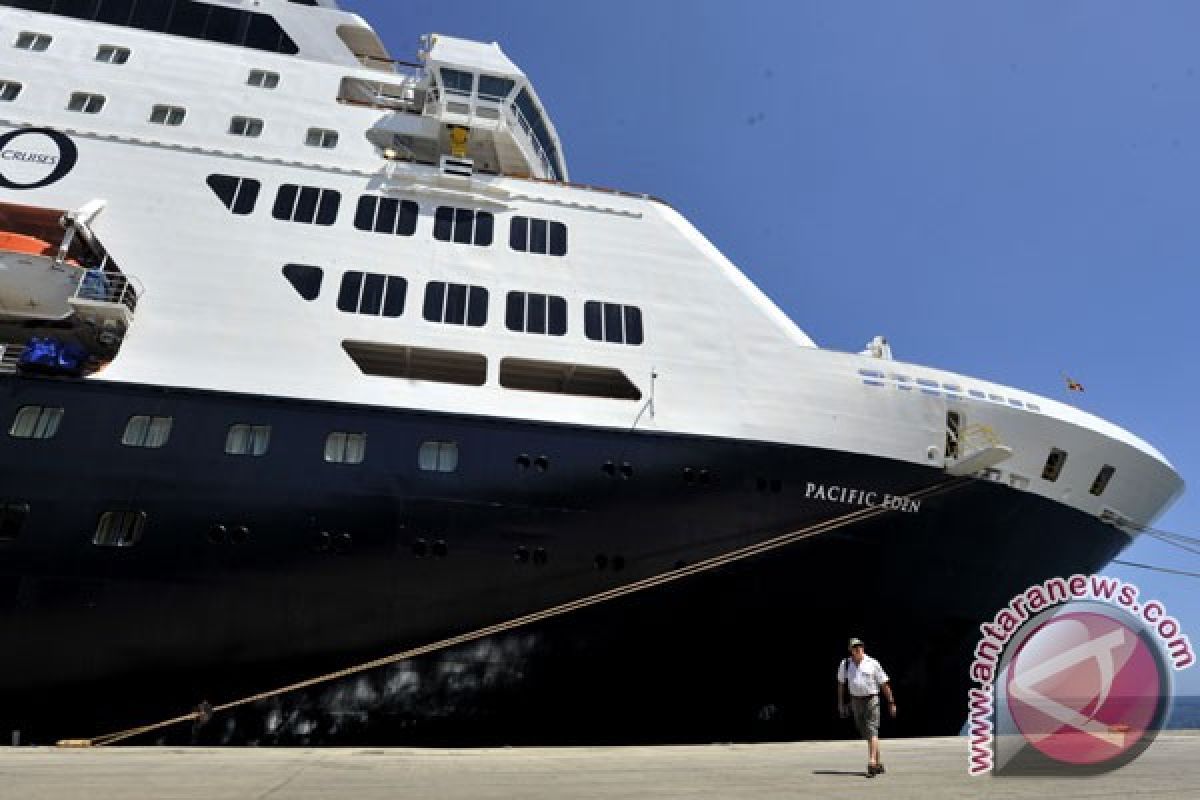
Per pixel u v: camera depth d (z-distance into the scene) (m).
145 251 15.39
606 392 17.00
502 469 14.59
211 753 11.01
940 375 17.00
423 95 20.25
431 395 14.92
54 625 12.65
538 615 14.02
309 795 6.24
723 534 14.95
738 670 14.60
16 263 14.00
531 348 15.87
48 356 13.72
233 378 14.46
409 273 16.19
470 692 13.54
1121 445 17.62
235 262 15.58
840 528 15.41
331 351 15.03
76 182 15.99
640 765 9.38
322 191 16.78
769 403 16.06
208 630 13.01
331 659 13.27
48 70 17.56
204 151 16.89
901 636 15.59
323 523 13.74
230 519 13.51
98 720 12.47
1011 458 16.80
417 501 14.12
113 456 13.52
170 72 18.12
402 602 13.63
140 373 14.17
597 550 14.46
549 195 17.89
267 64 18.91
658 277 17.16
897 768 8.82
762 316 16.97
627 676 14.16
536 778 7.80
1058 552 17.09
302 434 14.22
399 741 13.17
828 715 14.91
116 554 13.04
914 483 16.03
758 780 7.65
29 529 12.95
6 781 6.78
